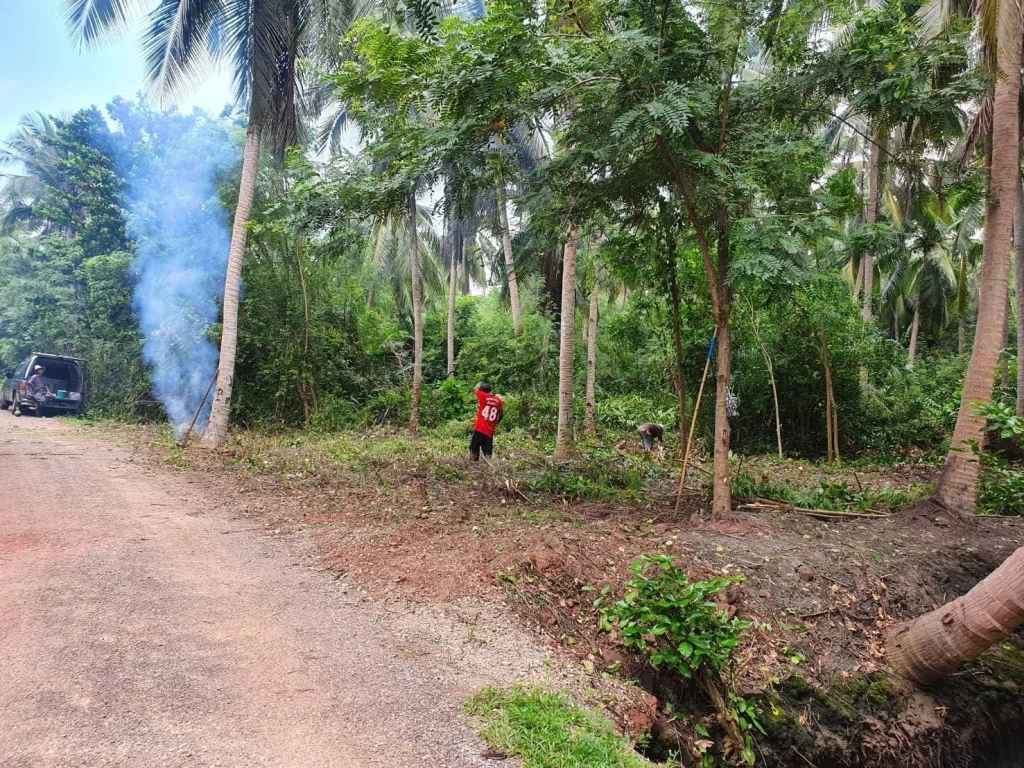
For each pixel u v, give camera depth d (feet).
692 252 36.04
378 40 20.27
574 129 23.00
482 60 19.54
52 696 10.12
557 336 67.36
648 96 20.42
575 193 25.20
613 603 15.64
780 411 49.83
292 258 52.37
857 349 46.88
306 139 46.29
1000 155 24.50
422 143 23.09
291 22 38.09
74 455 33.88
